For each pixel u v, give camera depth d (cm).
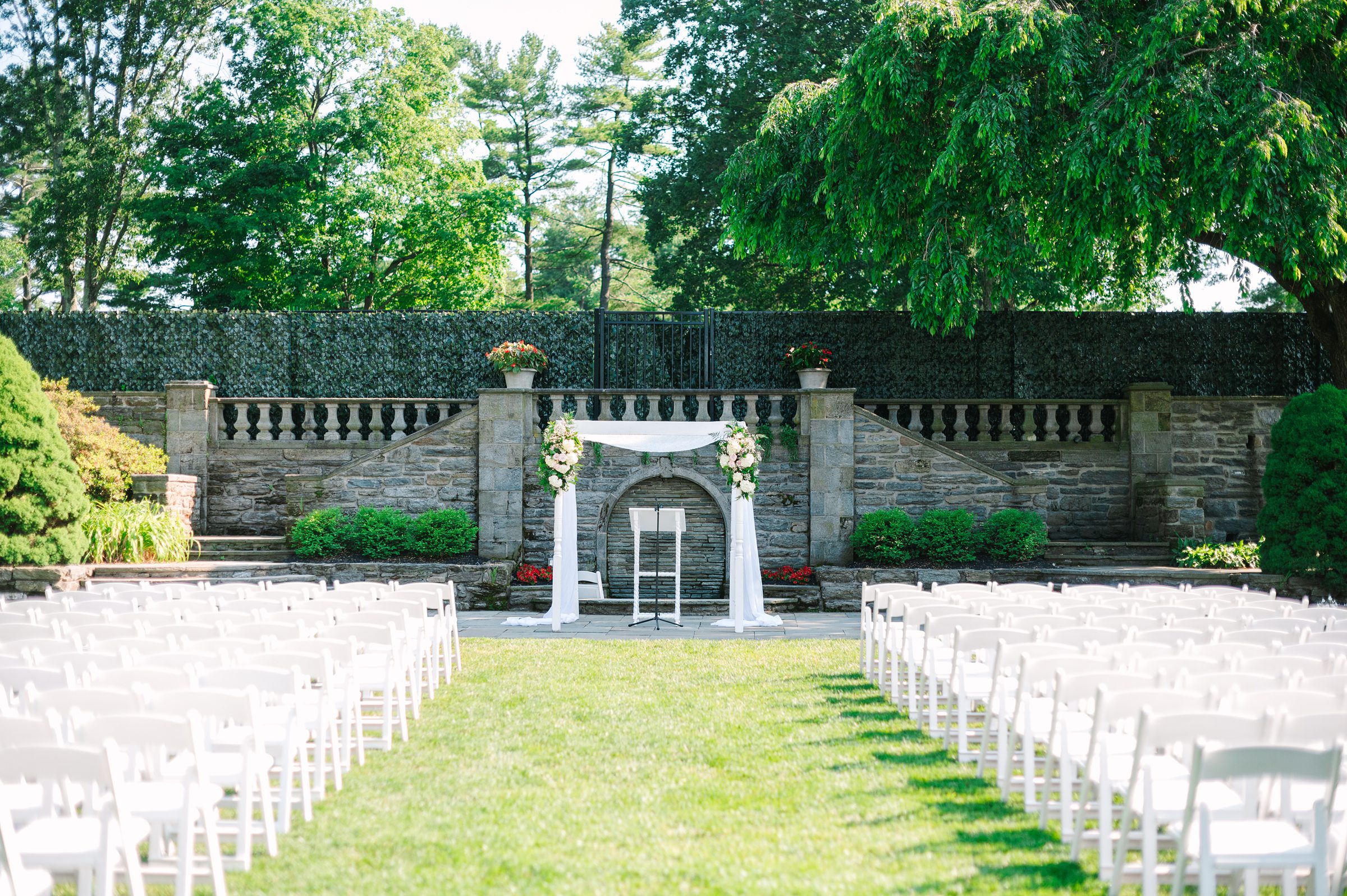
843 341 2073
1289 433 1486
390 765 695
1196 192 1398
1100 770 520
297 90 2681
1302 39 1411
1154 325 2083
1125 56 1473
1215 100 1332
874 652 1128
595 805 602
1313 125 1369
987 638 709
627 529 1745
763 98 2511
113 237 3256
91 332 2028
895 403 1950
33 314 2025
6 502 1438
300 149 2783
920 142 1600
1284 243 1427
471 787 640
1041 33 1452
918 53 1505
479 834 552
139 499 1695
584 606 1567
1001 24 1466
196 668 574
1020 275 2267
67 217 2941
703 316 2055
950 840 545
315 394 2052
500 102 4412
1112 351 2080
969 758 708
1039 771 687
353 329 2061
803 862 508
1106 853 494
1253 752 425
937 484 1747
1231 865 432
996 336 2077
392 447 1733
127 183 3058
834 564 1719
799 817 581
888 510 1684
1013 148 1448
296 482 1722
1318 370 2086
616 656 1142
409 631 891
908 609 853
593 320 2059
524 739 764
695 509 1750
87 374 2023
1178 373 2078
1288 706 502
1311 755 421
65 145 2981
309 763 715
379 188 2767
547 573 1669
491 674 1037
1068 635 706
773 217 1853
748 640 1277
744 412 1936
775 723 818
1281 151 1290
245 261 2641
